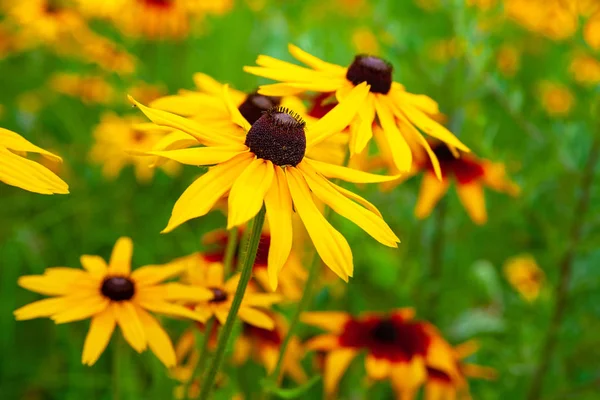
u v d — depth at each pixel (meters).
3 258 0.85
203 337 0.62
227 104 0.56
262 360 0.67
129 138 0.91
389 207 0.88
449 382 0.71
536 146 0.87
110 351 0.77
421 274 0.86
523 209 0.84
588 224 0.81
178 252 0.88
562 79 0.90
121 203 0.91
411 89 0.90
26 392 0.78
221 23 1.17
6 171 0.49
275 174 0.52
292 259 0.69
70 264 0.87
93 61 1.01
